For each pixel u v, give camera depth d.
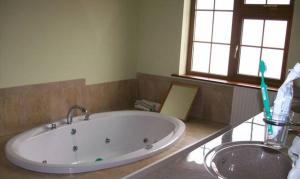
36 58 3.05
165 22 3.92
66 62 3.33
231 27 3.61
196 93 3.72
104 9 3.65
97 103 3.76
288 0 3.21
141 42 4.18
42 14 3.03
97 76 3.71
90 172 2.13
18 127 2.99
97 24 3.60
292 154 1.06
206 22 3.79
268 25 3.36
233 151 1.22
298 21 3.04
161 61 4.04
